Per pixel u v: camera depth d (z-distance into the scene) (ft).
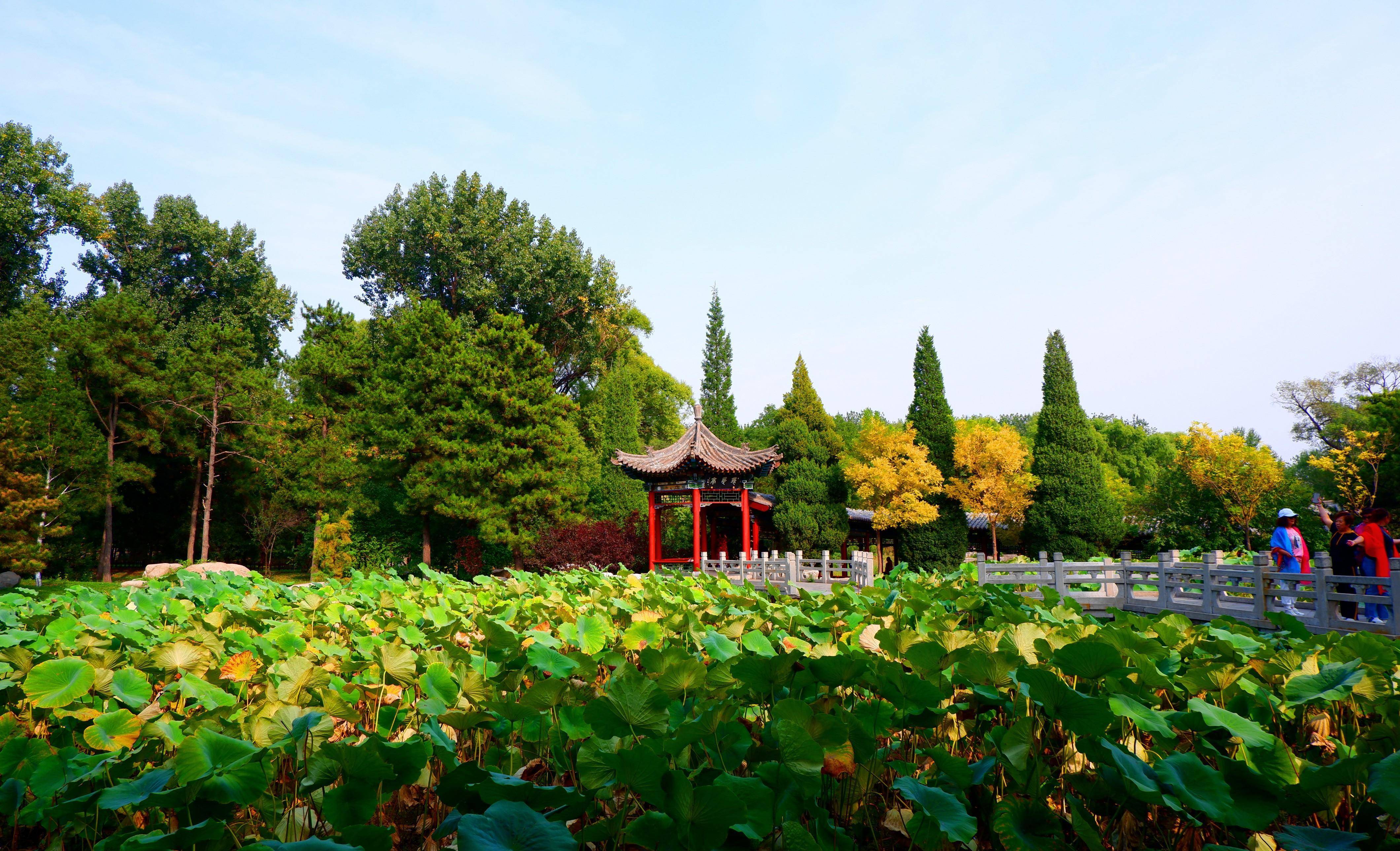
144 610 17.03
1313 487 80.38
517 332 77.25
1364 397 89.04
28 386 70.74
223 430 84.23
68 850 8.00
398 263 102.47
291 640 12.54
